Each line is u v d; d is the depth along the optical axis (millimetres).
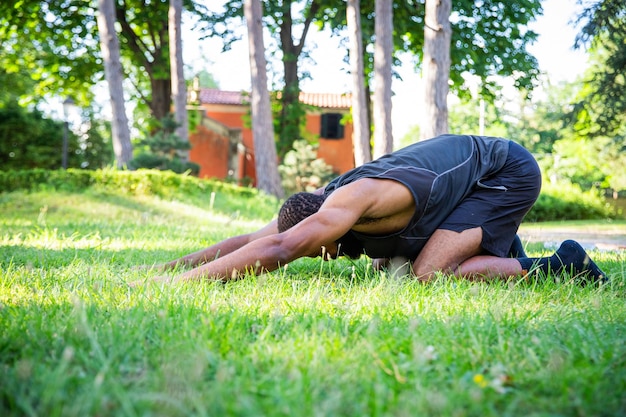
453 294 2896
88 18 24562
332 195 3209
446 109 12195
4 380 1507
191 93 28375
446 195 3492
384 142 14805
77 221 10047
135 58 26562
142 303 2357
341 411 1389
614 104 20062
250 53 18172
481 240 3576
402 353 1834
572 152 44625
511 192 3711
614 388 1542
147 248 5219
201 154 28375
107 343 1826
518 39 22094
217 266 3053
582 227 15805
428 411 1382
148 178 14055
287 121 26078
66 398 1398
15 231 7125
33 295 2637
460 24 21734
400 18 22094
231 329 2000
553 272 3443
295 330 2018
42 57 26078
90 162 37812
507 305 2646
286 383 1501
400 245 3523
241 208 14781
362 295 2803
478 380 1568
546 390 1537
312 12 24562
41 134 33625
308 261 4445
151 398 1360
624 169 32094
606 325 2254
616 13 17484
